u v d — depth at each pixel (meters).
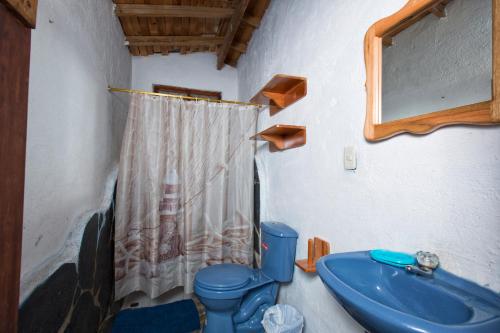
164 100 1.88
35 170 0.87
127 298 2.10
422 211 0.77
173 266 1.95
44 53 0.93
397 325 0.50
